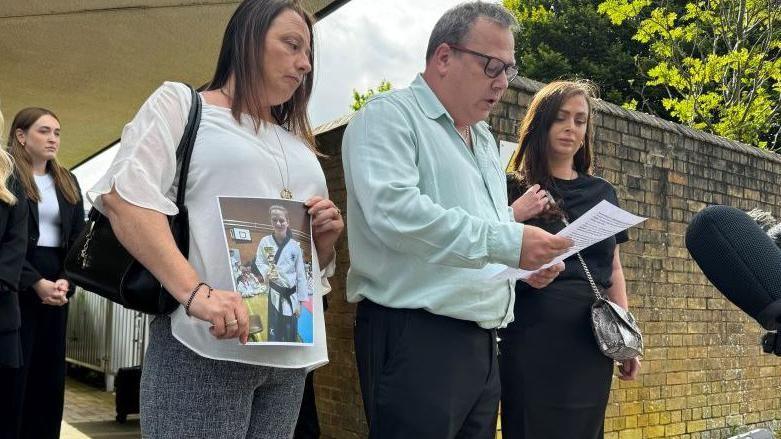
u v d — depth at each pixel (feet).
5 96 21.74
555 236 6.29
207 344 5.31
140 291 5.30
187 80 20.17
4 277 10.10
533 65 58.65
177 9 15.03
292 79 5.99
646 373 17.29
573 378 8.66
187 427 5.35
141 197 5.12
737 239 4.18
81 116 24.02
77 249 5.54
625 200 17.22
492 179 7.79
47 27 15.89
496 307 7.09
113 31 16.26
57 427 12.23
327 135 16.56
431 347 6.71
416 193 6.41
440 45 7.31
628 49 60.70
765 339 4.49
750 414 19.94
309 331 5.51
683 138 18.71
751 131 36.86
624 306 10.12
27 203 10.88
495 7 7.32
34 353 12.02
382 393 6.77
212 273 5.34
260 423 5.87
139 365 22.26
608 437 16.28
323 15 15.43
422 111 7.25
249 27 5.91
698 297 18.67
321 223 6.03
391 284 6.88
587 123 9.96
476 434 7.08
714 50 39.29
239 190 5.57
